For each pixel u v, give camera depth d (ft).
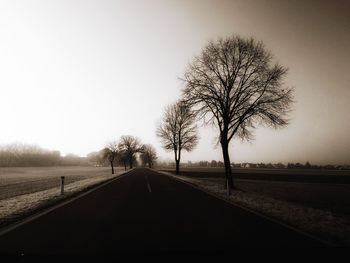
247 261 16.15
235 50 69.62
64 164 534.37
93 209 34.94
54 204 39.27
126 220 28.12
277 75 65.51
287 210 34.19
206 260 16.31
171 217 29.78
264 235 22.16
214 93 69.26
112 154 178.29
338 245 19.35
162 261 16.16
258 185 92.68
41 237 21.38
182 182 87.04
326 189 80.64
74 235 22.02
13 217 28.35
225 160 69.15
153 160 409.69
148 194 52.80
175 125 150.61
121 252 17.80
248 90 67.82
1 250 18.16
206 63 70.38
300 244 19.61
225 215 31.01
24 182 97.30
